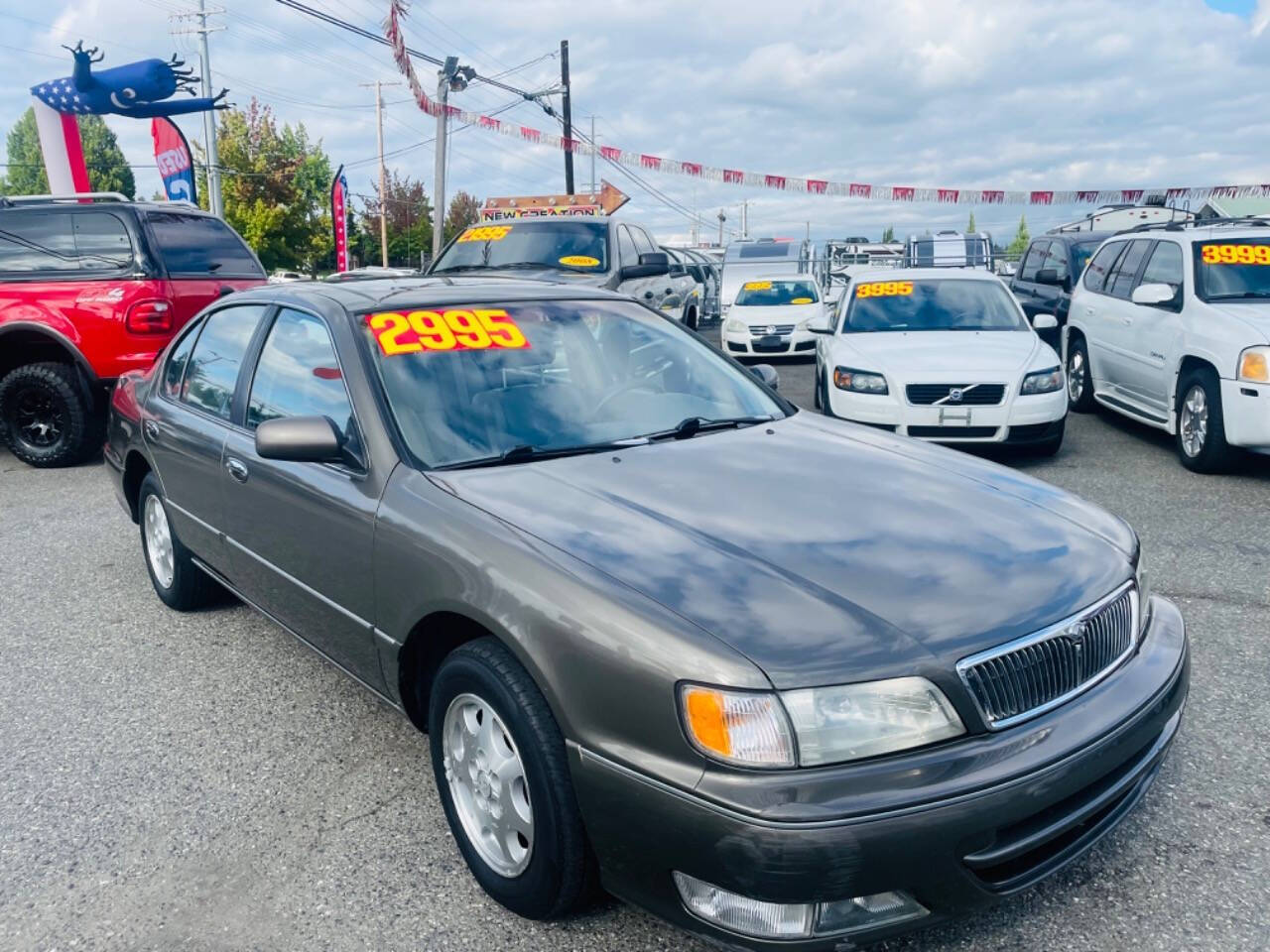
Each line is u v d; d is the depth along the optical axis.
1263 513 6.43
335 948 2.62
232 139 39.44
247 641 4.73
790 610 2.34
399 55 18.44
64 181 13.81
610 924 2.68
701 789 2.18
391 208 54.84
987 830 2.20
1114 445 8.77
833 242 30.39
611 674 2.32
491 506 2.85
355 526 3.14
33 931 2.72
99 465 8.77
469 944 2.62
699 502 2.90
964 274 9.52
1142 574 2.92
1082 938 2.57
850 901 2.18
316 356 3.62
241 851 3.06
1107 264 10.06
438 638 3.02
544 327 3.85
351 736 3.78
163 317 8.23
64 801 3.37
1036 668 2.40
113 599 5.34
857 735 2.19
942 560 2.59
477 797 2.77
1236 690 3.86
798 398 11.70
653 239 12.60
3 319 8.26
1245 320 7.29
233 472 3.91
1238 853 2.88
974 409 7.61
